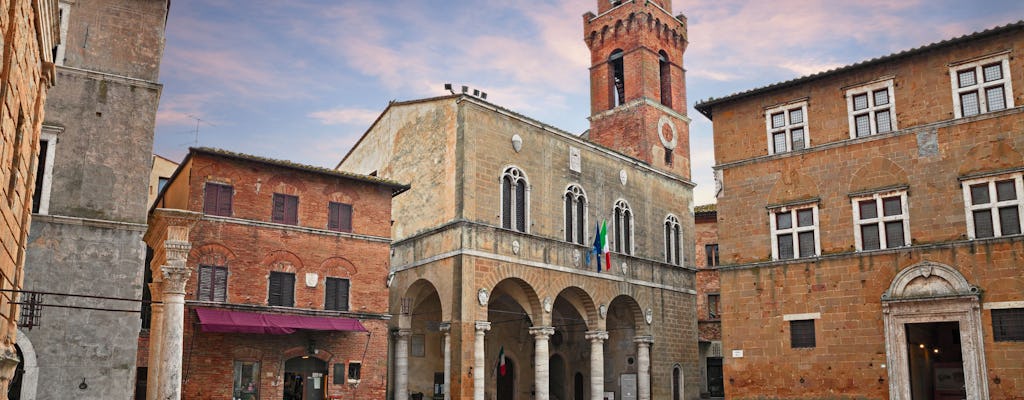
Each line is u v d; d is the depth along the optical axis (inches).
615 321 2092.8
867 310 1333.7
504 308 2030.0
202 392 1350.9
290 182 1531.7
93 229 1056.8
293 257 1502.2
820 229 1411.2
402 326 1782.7
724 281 1498.5
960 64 1330.0
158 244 1126.4
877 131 1391.5
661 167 2245.3
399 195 1878.7
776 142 1496.1
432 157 1781.5
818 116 1455.5
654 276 2090.3
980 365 1219.2
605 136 2325.3
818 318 1378.0
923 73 1363.2
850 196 1386.6
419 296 1823.3
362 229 1605.6
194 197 1413.6
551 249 1811.0
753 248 1477.6
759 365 1423.5
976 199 1282.0
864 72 1419.8
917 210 1325.0
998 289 1227.2
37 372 981.8
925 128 1342.3
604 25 2411.4
